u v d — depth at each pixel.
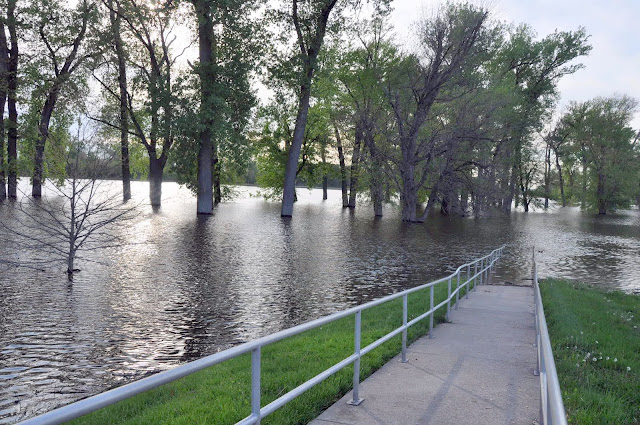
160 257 23.38
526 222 61.94
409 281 19.98
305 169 72.38
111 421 5.83
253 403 3.68
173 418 5.46
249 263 22.80
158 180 58.00
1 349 10.29
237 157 48.19
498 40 49.28
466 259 27.25
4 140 54.16
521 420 5.33
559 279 22.06
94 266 20.27
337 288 18.03
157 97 46.12
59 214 37.75
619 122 86.75
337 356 8.29
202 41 47.00
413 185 51.34
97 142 21.73
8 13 48.22
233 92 46.06
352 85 58.28
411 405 5.77
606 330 10.88
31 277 17.70
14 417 7.14
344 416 5.39
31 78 50.62
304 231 38.50
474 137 47.03
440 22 45.88
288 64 47.69
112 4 49.25
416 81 47.88
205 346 10.90
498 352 8.55
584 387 6.56
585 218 77.06
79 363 9.62
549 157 100.75
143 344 10.91
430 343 9.28
